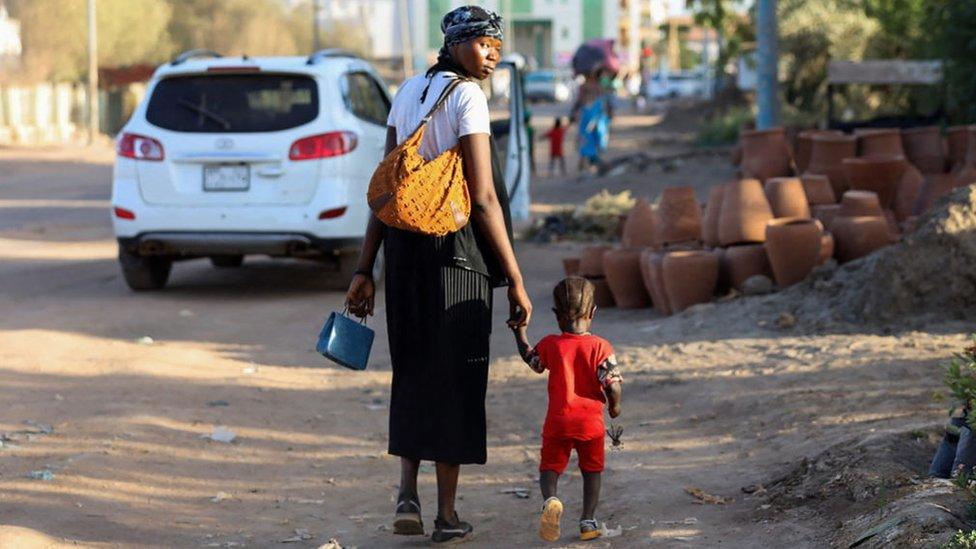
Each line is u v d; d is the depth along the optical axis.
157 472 6.95
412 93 5.66
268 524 6.16
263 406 8.61
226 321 11.87
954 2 20.19
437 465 5.76
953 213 9.85
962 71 20.44
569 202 25.61
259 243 12.73
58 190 30.28
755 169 16.39
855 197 11.70
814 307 10.29
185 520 6.17
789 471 6.45
